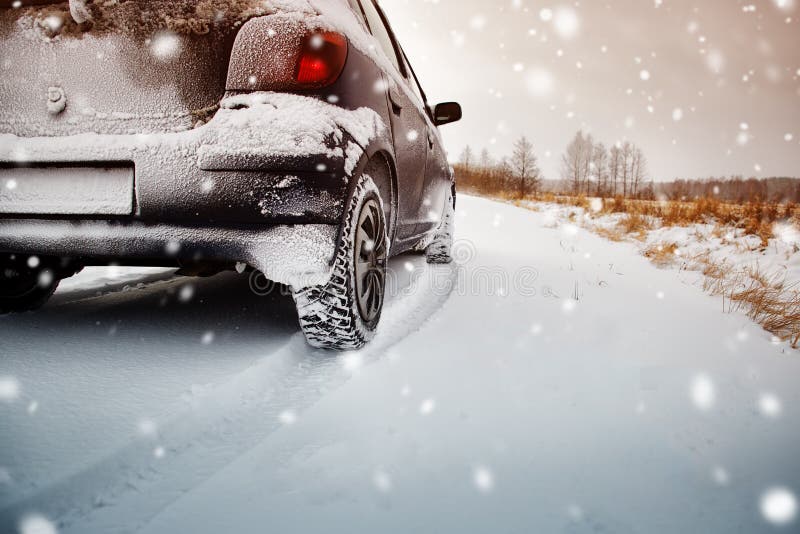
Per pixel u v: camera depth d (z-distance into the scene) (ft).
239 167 4.98
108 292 9.38
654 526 3.10
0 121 5.43
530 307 8.81
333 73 5.30
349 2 7.03
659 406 4.86
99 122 5.23
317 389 5.16
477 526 3.07
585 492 3.43
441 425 4.36
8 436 3.92
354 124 5.56
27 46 5.38
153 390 4.79
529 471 3.68
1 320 6.95
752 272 15.05
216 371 5.27
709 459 3.91
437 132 12.37
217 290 9.74
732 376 5.73
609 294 10.23
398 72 8.84
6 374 5.07
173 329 6.88
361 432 4.24
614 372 5.72
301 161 4.98
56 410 4.36
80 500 3.42
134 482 3.62
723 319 8.56
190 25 5.09
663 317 8.45
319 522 3.11
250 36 5.08
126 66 5.18
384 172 7.21
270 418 4.58
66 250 5.49
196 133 5.06
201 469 3.79
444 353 6.22
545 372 5.66
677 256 17.38
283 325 7.24
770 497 3.34
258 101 5.05
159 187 5.11
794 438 4.28
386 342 6.72
